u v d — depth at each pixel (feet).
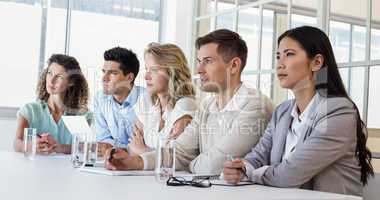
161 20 13.80
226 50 6.07
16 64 11.83
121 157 5.28
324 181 4.67
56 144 8.13
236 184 4.45
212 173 5.51
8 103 11.71
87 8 12.73
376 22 7.79
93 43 12.84
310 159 4.47
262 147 5.44
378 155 7.48
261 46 10.59
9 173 4.73
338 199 3.56
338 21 8.45
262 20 10.62
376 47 7.74
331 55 5.09
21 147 8.45
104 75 8.34
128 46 13.30
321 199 3.50
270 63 10.19
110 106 8.05
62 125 9.05
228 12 11.83
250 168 4.65
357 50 8.05
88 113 8.27
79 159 5.77
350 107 4.78
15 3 11.84
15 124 11.34
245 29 11.19
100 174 4.98
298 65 5.07
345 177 4.73
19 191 3.34
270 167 4.61
